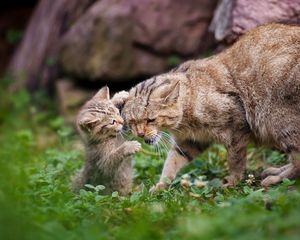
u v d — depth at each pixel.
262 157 13.86
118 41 19.88
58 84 21.23
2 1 28.02
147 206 10.17
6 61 27.25
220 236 8.05
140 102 12.12
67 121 20.02
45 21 23.16
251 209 9.00
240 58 12.12
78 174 12.65
